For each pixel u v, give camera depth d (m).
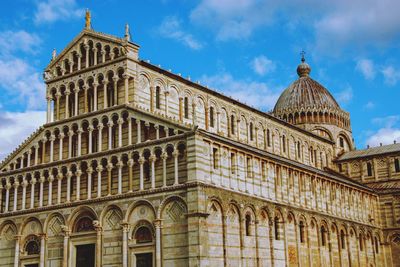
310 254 86.25
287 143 109.06
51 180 79.88
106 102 77.69
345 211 99.88
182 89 85.88
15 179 83.56
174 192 68.00
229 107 95.69
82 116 79.00
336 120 127.50
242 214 73.25
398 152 116.19
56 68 83.94
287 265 80.31
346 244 97.94
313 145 117.88
